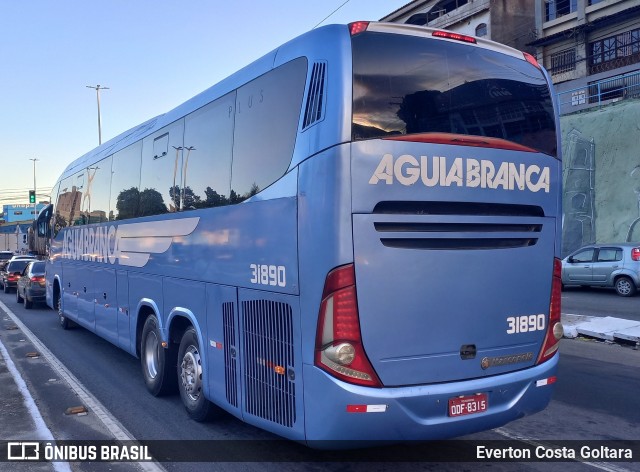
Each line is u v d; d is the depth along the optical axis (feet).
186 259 20.97
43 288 60.75
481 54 15.97
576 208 84.84
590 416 21.29
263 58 17.22
